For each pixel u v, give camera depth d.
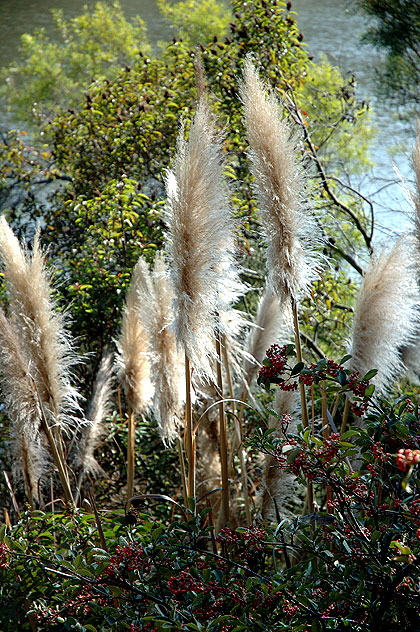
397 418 2.52
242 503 5.29
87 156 8.49
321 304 7.41
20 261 3.64
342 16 19.38
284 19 8.27
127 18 21.22
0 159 9.76
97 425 5.15
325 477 2.63
